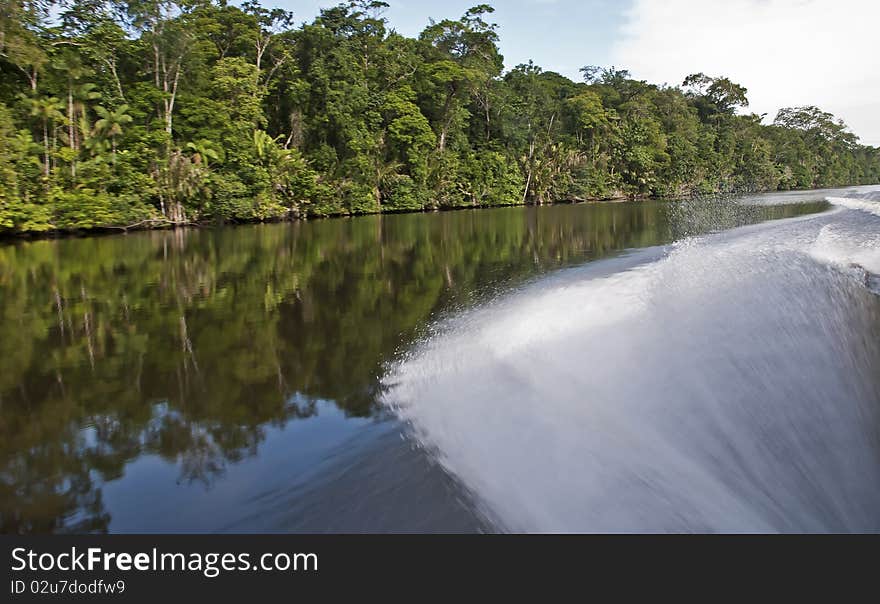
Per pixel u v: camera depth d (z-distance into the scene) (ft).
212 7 131.54
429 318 25.12
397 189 144.77
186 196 100.78
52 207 80.59
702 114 263.29
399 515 10.41
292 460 12.60
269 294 32.65
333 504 10.85
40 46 87.56
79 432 14.61
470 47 172.14
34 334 24.73
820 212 62.13
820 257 27.81
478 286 32.42
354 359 19.69
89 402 16.65
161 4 102.17
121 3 100.22
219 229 96.58
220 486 11.70
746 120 256.93
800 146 255.29
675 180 214.07
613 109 213.46
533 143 186.60
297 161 120.67
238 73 116.78
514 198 174.70
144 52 106.11
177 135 108.88
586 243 53.67
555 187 186.70
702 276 26.04
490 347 19.30
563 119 203.21
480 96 175.01
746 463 11.61
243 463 12.58
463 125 168.04
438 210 155.63
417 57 158.20
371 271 40.70
